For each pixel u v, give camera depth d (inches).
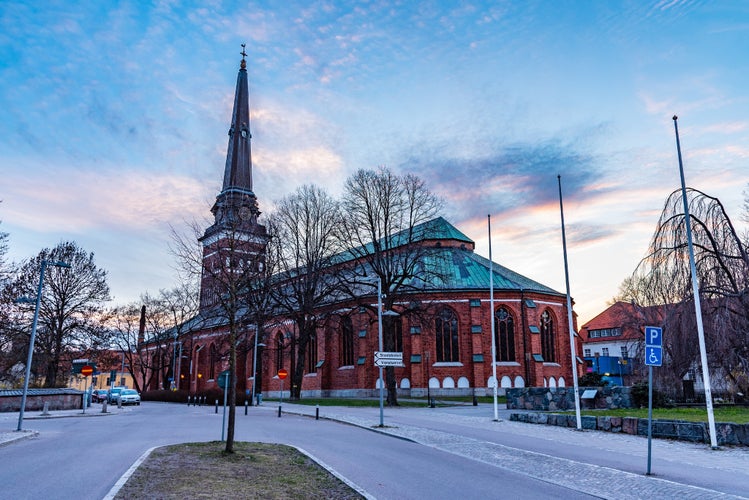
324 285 2194.9
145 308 3189.0
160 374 3853.3
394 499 406.6
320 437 810.8
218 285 909.2
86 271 2187.5
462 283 2214.6
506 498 415.2
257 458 548.4
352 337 2301.9
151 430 906.1
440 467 551.8
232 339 618.2
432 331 2110.0
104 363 2481.5
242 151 3036.4
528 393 1282.0
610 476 499.5
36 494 392.8
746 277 912.9
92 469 498.6
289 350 2647.6
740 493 424.8
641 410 1037.8
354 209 1827.0
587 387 1184.2
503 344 2139.5
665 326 973.2
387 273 1790.1
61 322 2108.8
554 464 567.2
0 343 1932.8
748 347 912.9
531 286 2289.6
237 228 914.1
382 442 759.7
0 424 1048.8
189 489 395.5
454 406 1611.7
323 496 398.6
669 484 459.8
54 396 1606.8
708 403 676.1
